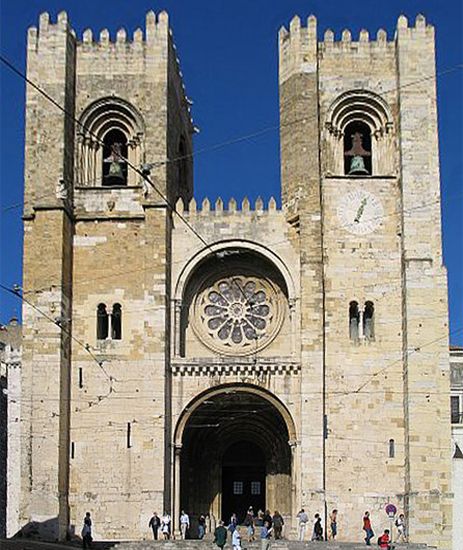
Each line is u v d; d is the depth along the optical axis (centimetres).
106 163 7075
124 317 6725
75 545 6016
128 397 6594
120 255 6831
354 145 7012
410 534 6231
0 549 5775
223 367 6650
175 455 6606
